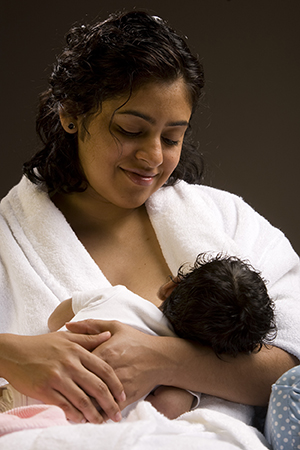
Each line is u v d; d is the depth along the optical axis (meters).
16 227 1.36
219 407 1.14
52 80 1.38
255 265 1.39
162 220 1.43
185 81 1.23
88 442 0.81
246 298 1.11
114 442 0.81
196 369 1.12
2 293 1.32
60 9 2.38
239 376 1.15
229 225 1.49
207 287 1.12
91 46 1.23
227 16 2.40
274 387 1.05
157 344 1.11
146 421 0.86
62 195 1.44
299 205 2.46
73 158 1.35
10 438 0.81
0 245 1.35
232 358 1.15
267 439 1.09
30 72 2.42
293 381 1.05
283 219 2.47
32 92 2.42
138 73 1.18
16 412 0.93
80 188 1.37
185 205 1.46
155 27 1.27
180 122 1.24
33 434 0.82
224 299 1.11
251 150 2.45
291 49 2.39
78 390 1.00
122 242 1.42
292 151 2.44
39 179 1.42
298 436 1.01
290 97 2.42
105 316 1.15
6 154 2.46
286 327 1.25
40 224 1.34
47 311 1.27
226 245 1.38
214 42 2.41
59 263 1.30
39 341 1.07
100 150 1.23
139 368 1.07
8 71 2.42
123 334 1.10
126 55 1.18
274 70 2.41
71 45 1.37
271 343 1.22
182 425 0.97
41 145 1.57
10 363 1.05
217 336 1.12
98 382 1.01
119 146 1.21
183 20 2.39
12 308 1.32
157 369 1.09
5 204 1.41
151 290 1.38
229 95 2.43
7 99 2.44
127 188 1.27
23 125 2.44
